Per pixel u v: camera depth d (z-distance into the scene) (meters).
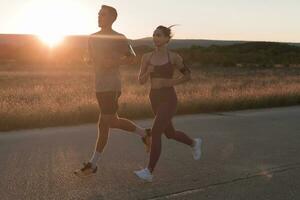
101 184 6.00
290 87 20.83
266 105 16.38
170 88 6.23
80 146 8.41
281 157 7.86
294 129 10.99
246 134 10.17
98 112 11.81
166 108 6.17
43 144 8.54
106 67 6.11
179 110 13.77
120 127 6.53
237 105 15.39
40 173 6.47
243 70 63.19
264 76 42.16
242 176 6.55
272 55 125.50
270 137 9.83
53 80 35.12
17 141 8.80
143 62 6.31
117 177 6.36
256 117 13.19
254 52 138.25
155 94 6.23
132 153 7.90
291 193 5.81
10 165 6.88
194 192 5.75
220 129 10.84
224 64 85.81
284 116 13.49
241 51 141.25
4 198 5.38
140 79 6.32
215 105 14.68
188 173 6.66
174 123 11.73
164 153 7.96
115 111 6.31
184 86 22.31
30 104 12.88
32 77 40.81
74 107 12.03
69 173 6.51
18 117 10.62
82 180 6.17
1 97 16.11
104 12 6.11
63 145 8.48
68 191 5.68
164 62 6.18
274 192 5.84
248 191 5.86
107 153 7.86
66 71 57.31
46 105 12.40
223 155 7.93
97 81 6.19
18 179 6.14
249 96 16.56
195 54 98.94
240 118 12.91
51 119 11.04
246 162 7.44
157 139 6.13
